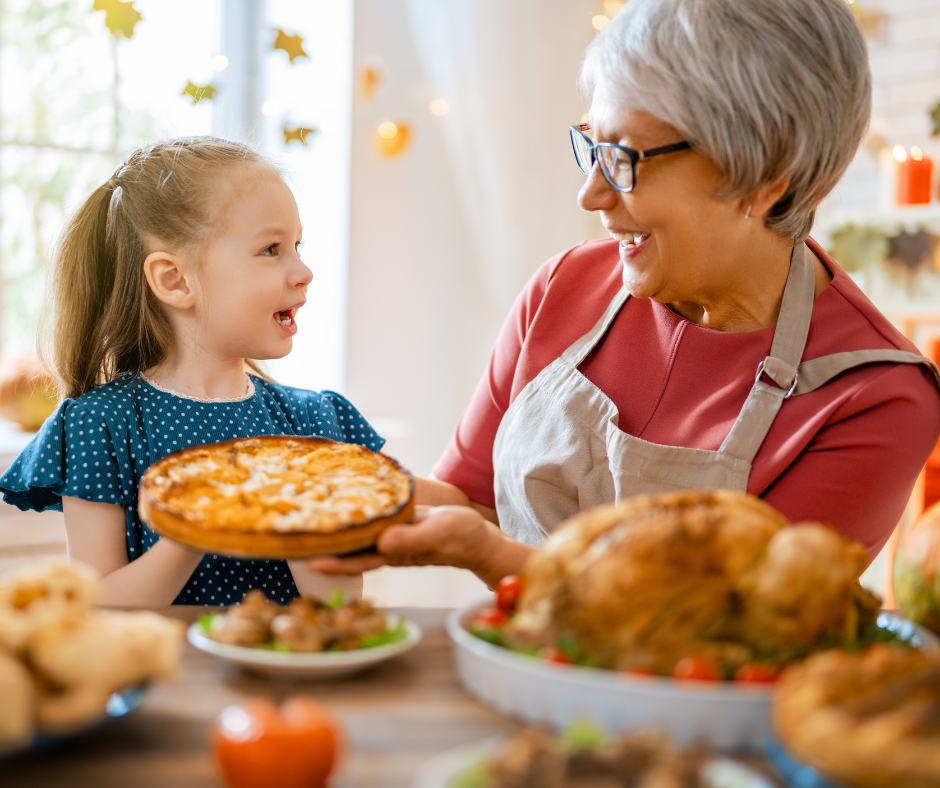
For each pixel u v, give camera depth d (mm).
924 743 408
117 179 1232
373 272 2570
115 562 1086
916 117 2494
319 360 2576
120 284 1205
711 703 488
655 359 1156
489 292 2672
